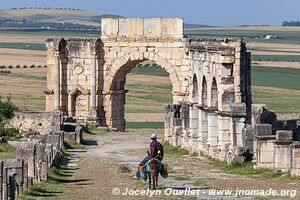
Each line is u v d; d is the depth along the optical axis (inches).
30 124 5871.1
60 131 5285.4
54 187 3356.3
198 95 5049.2
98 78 6683.1
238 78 5147.6
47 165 3666.3
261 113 4254.4
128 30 6604.3
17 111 6038.4
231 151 4148.6
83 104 6697.8
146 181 3489.2
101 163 4389.8
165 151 5167.3
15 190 2859.3
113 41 6628.9
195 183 3454.7
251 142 4045.3
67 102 6702.8
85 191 3245.6
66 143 5349.4
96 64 6653.5
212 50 4675.2
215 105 4741.6
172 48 6510.8
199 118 4889.3
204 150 4810.5
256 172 3767.2
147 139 6033.5
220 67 4525.1
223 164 4202.8
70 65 6678.2
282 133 3634.4
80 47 6648.6
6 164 3019.2
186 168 4124.0
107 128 6574.8
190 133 5073.8
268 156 3769.7
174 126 5344.5
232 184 3383.4
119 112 6830.7
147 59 6584.6
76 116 6707.7
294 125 4313.5
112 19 6633.9
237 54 5152.6
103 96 6697.8
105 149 5285.4
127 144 5649.6
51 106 6697.8
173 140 5408.5
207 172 3924.7
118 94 6791.3
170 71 6510.8
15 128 5718.5
